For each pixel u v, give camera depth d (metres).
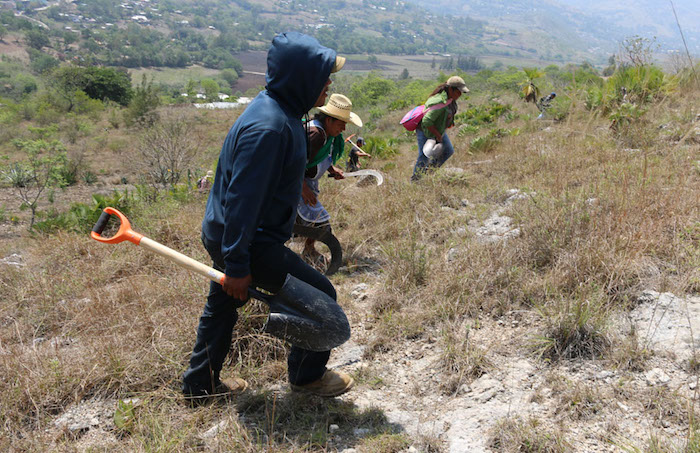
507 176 6.50
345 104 4.03
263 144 2.21
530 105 16.20
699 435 2.11
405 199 5.67
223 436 2.45
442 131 6.45
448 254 4.26
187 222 5.52
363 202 5.93
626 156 6.09
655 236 3.67
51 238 5.84
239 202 2.20
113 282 4.61
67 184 19.02
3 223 12.80
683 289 3.17
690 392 2.43
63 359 3.14
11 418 2.72
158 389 2.90
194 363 2.73
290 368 2.74
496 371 2.83
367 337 3.39
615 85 10.43
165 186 13.38
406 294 3.77
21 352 3.27
